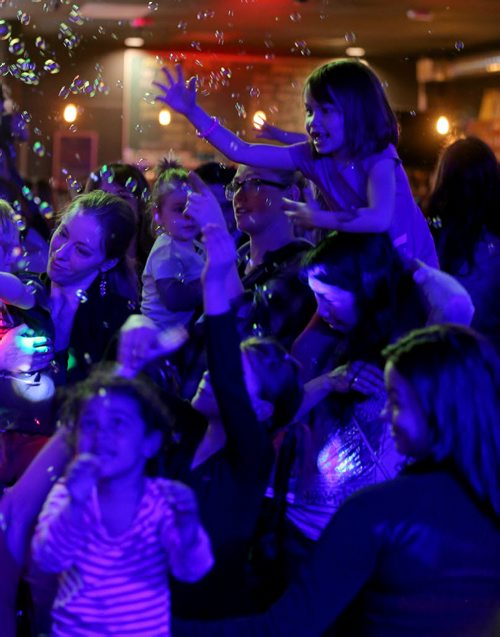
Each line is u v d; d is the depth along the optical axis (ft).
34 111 38.68
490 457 5.75
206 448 7.24
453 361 5.86
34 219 12.86
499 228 11.92
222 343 6.88
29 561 7.06
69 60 38.83
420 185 19.52
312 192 10.80
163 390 7.56
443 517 5.70
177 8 32.53
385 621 5.77
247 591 7.18
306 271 8.22
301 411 7.84
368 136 9.36
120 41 38.70
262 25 35.65
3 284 8.69
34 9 32.14
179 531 6.14
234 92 39.09
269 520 7.89
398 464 7.70
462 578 5.66
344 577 5.73
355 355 8.02
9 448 8.93
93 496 6.13
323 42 39.63
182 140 39.01
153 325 7.97
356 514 5.75
